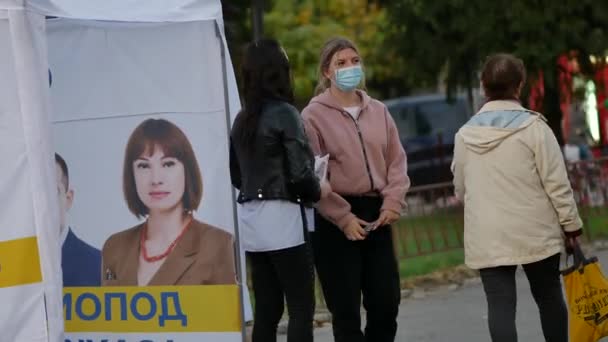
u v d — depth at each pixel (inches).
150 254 414.3
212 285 406.6
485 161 393.4
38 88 351.3
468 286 681.6
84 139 419.5
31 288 351.9
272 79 392.2
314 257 417.7
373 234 418.0
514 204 389.1
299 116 389.4
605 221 839.1
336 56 413.1
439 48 1063.6
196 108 410.3
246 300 440.5
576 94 1062.4
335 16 1680.6
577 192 824.3
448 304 619.5
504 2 987.9
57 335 354.3
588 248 796.0
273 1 1493.6
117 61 416.2
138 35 414.0
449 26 1044.5
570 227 390.9
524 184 389.1
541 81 1012.5
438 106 1563.7
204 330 407.5
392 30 1115.3
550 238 389.4
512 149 389.4
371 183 413.1
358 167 412.2
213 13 401.1
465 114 1557.6
